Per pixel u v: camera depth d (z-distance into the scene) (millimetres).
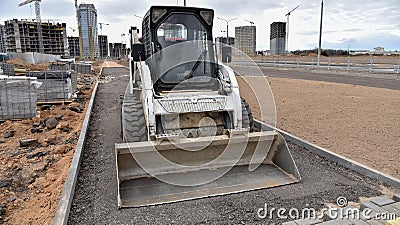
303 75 25109
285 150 5262
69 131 8148
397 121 8680
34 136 7641
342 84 18125
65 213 3824
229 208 4207
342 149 6328
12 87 9031
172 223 3863
